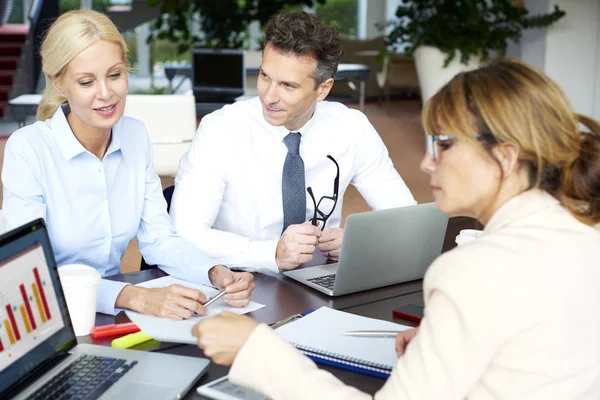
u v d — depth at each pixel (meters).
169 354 1.44
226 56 7.22
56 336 1.40
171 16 8.64
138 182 2.08
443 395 1.00
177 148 4.07
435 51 6.78
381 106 10.85
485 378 1.04
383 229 1.84
